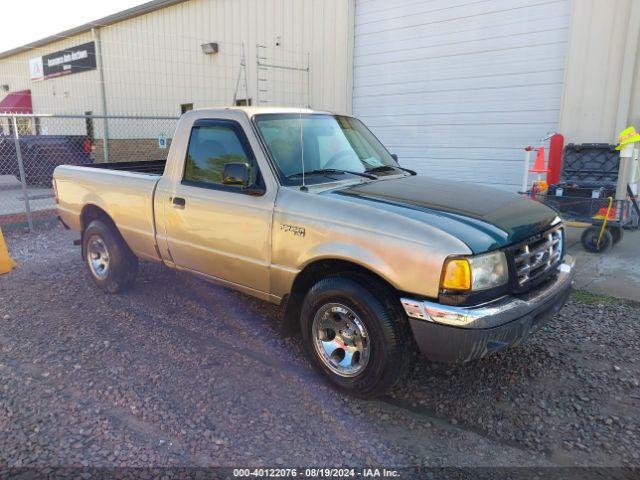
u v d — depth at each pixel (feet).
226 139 13.76
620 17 25.55
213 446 9.97
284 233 12.24
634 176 23.39
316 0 39.17
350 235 11.14
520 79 29.78
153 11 55.26
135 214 16.25
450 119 33.17
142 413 11.01
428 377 12.55
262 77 44.68
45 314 16.58
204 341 14.47
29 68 84.02
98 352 13.80
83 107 71.20
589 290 18.03
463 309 9.91
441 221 10.73
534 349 13.87
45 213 30.76
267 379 12.42
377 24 35.83
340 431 10.48
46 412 11.06
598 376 12.48
